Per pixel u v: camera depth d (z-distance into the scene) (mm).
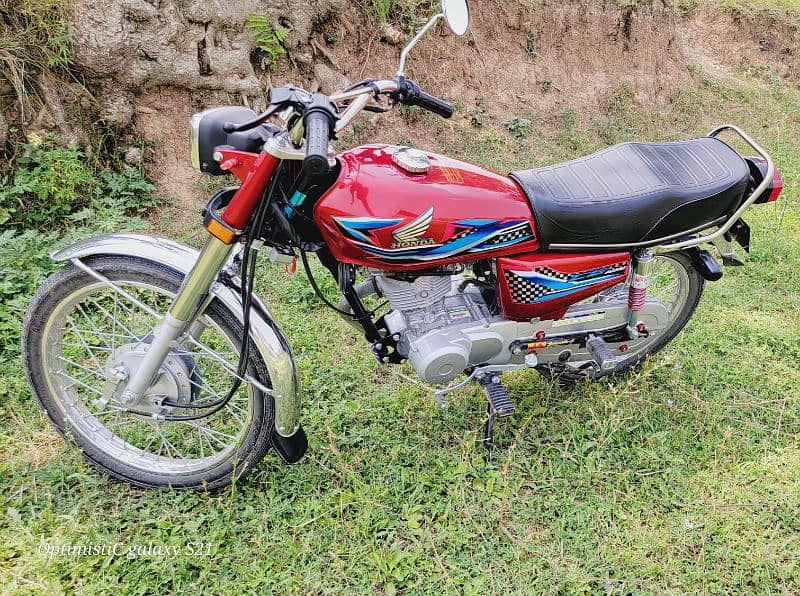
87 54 3855
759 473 2641
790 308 3850
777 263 4324
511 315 2377
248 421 2316
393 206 2074
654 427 2852
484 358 2457
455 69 5875
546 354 2566
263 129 2055
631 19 7059
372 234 2086
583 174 2383
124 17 3914
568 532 2369
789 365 3332
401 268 2201
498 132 5887
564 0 6566
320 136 1618
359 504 2395
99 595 2043
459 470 2518
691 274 2982
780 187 2602
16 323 3025
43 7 3691
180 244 2221
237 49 4426
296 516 2354
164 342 2166
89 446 2404
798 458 2729
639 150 2529
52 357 2326
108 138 4074
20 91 3682
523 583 2195
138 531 2227
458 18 2131
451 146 5512
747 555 2301
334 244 2146
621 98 6883
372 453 2627
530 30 6402
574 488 2572
